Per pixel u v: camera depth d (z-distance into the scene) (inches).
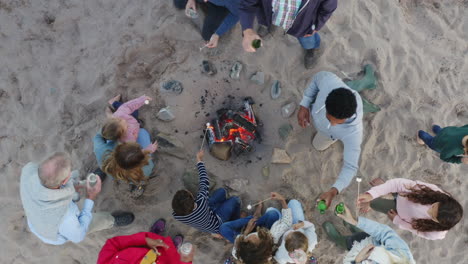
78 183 145.5
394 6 193.3
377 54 180.9
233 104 173.2
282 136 168.7
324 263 168.6
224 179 167.5
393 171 177.3
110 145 140.7
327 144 157.9
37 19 181.5
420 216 123.1
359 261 121.3
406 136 180.4
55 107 172.6
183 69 172.7
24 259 166.2
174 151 165.8
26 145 170.9
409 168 179.3
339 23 182.4
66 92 173.5
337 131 127.4
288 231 134.0
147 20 174.4
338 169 172.2
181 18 173.9
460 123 190.5
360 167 173.8
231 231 147.2
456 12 202.2
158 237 137.2
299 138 169.8
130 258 125.6
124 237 132.7
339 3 182.2
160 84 170.9
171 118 167.9
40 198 112.1
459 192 184.5
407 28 195.3
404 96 183.5
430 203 119.8
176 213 135.3
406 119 181.2
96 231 161.9
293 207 151.3
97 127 168.2
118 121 135.6
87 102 171.2
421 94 187.6
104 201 162.2
